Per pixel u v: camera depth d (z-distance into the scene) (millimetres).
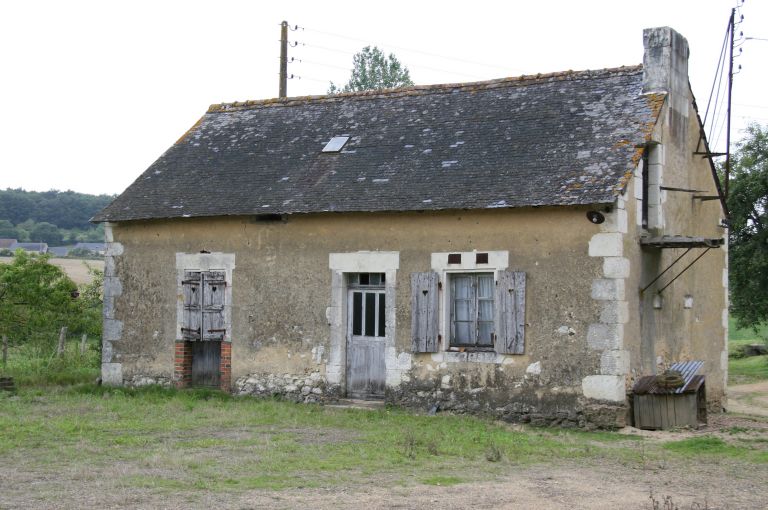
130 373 18625
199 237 18109
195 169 19203
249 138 19703
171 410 15445
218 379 18109
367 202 16328
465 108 18078
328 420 14531
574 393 14734
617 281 14516
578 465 11352
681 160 17125
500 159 16219
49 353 24297
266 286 17438
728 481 10469
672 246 15219
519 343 15141
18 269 24562
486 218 15555
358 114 19156
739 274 27969
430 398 15859
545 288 15047
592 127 16156
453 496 9234
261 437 12781
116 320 18828
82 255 64312
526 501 9102
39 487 9281
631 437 13789
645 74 16547
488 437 13094
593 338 14641
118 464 10609
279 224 17375
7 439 12227
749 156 28500
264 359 17406
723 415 17547
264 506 8586
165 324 18359
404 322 16141
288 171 18094
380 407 16156
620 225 14602
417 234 16109
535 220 15164
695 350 17672
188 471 10180
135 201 18781
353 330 16922
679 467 11336
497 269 15414
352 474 10258
